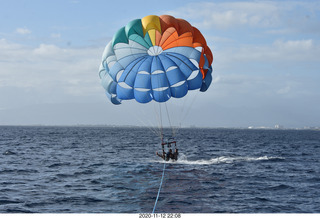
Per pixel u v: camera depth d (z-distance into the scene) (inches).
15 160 1307.8
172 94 964.0
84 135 4237.2
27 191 765.9
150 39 915.4
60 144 2290.8
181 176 949.2
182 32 875.4
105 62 911.0
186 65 939.3
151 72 945.5
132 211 620.1
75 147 2032.5
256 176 973.8
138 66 940.6
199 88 950.4
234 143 2645.2
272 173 1033.5
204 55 937.5
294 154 1692.9
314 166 1226.0
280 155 1621.6
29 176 954.1
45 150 1779.0
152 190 779.4
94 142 2596.0
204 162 1254.9
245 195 743.7
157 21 845.8
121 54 914.1
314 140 3698.3
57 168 1104.8
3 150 1718.8
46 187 809.5
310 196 746.2
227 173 1010.1
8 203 665.6
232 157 1469.0
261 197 727.7
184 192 761.6
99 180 894.4
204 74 956.6
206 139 3368.6
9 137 3265.3
